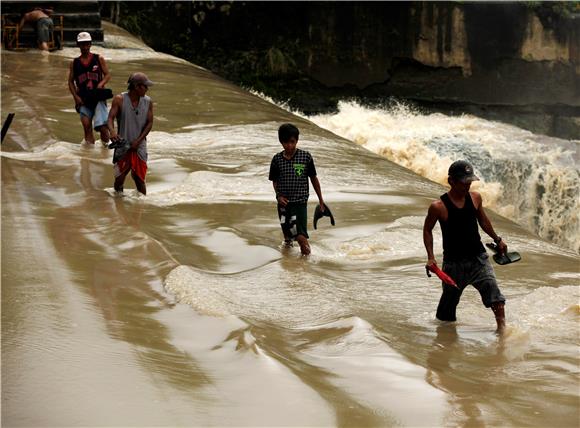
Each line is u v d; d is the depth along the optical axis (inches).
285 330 514.9
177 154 1088.8
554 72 2177.7
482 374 457.4
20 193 814.5
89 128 1083.9
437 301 604.7
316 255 709.3
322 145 1207.6
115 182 855.1
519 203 1724.9
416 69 2181.3
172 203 855.1
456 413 383.6
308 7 2182.6
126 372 399.2
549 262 724.7
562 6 2145.7
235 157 1087.0
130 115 842.8
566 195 1716.3
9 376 383.6
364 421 366.6
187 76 1695.4
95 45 1943.9
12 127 1187.9
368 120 1967.3
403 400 396.2
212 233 744.3
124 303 519.5
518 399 415.5
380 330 517.7
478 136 1882.4
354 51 2176.4
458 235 542.3
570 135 2193.7
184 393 382.3
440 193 981.2
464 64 2169.0
